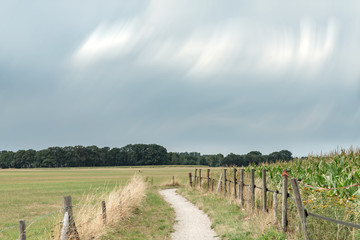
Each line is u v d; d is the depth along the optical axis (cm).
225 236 1172
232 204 1834
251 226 1236
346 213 886
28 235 1355
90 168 17525
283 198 1099
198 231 1355
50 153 19675
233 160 12731
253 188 1546
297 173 1750
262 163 2328
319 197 1002
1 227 1747
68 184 5431
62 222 998
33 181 6550
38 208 2502
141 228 1412
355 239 819
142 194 2102
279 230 1104
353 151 1833
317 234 891
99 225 1168
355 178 1274
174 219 1641
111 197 1553
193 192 3034
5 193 3794
